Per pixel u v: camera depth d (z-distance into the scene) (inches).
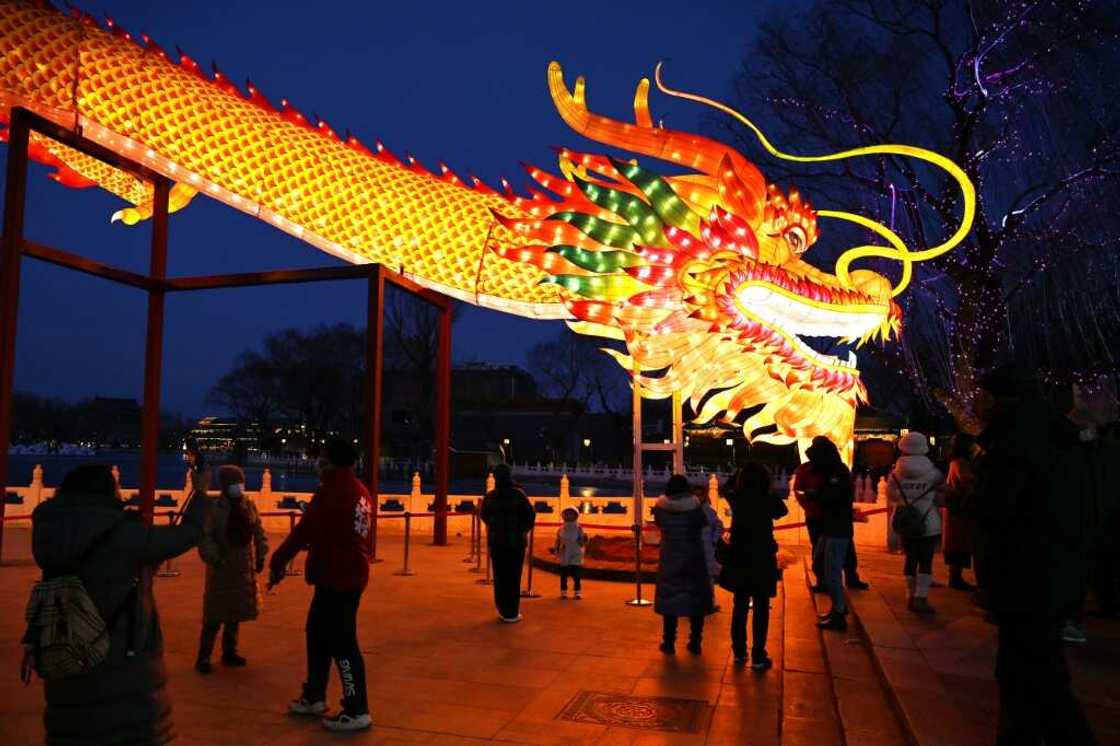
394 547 546.9
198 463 229.5
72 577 122.9
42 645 118.5
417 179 529.7
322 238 508.7
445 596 362.3
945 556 335.6
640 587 350.9
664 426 2458.2
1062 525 131.4
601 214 489.1
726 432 1879.9
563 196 492.4
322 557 191.5
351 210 510.3
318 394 2279.8
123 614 125.9
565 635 286.5
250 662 245.8
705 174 486.3
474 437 2388.0
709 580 259.3
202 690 216.5
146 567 130.9
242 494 238.4
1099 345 705.6
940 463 732.7
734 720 197.5
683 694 217.2
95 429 3897.6
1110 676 196.4
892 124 802.2
